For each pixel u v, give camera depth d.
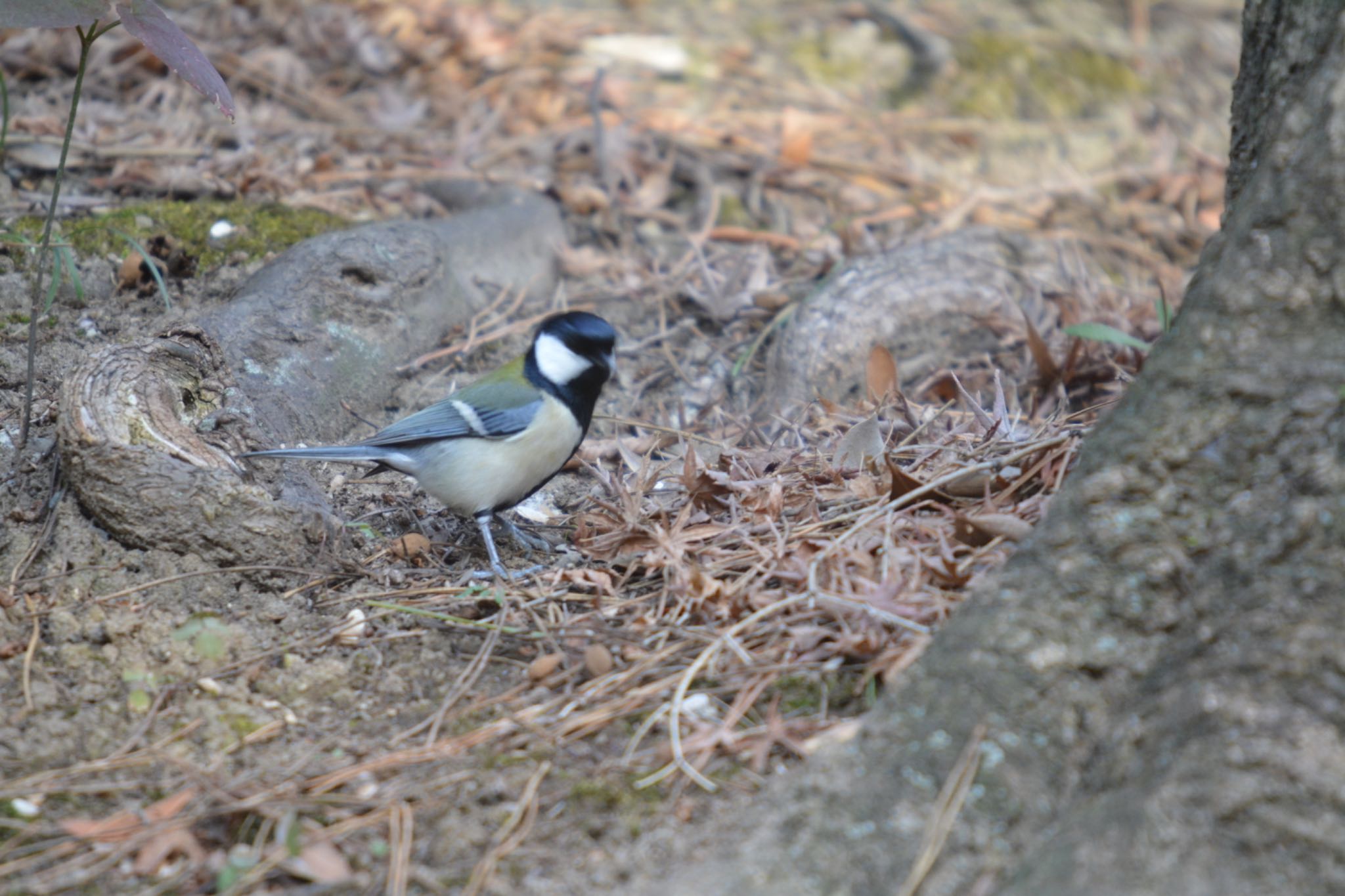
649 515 7.68
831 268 12.37
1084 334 9.88
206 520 7.22
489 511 8.08
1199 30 18.78
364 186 12.56
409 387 10.27
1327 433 4.83
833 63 16.56
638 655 6.31
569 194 12.98
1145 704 4.83
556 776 5.53
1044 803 4.77
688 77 15.70
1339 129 5.16
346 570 7.51
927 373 11.05
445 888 4.94
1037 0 18.88
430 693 6.33
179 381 7.89
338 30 14.89
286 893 4.94
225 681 6.39
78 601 6.89
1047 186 14.78
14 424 8.42
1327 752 4.27
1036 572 5.27
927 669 5.16
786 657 6.10
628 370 11.03
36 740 5.86
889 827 4.70
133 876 5.08
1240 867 4.16
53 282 8.85
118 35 13.43
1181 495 5.15
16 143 11.51
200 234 10.89
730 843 4.89
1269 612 4.65
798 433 9.42
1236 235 5.46
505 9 16.67
